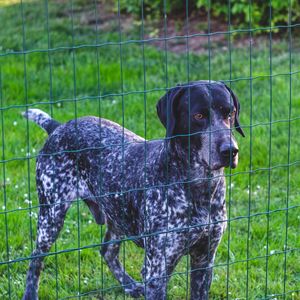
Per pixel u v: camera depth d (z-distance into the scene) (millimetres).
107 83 13500
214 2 15656
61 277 8156
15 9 17344
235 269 8336
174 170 6664
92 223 9242
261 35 15398
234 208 9594
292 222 9250
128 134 7578
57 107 12812
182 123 6609
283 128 11602
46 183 7652
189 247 6863
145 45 15367
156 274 6766
